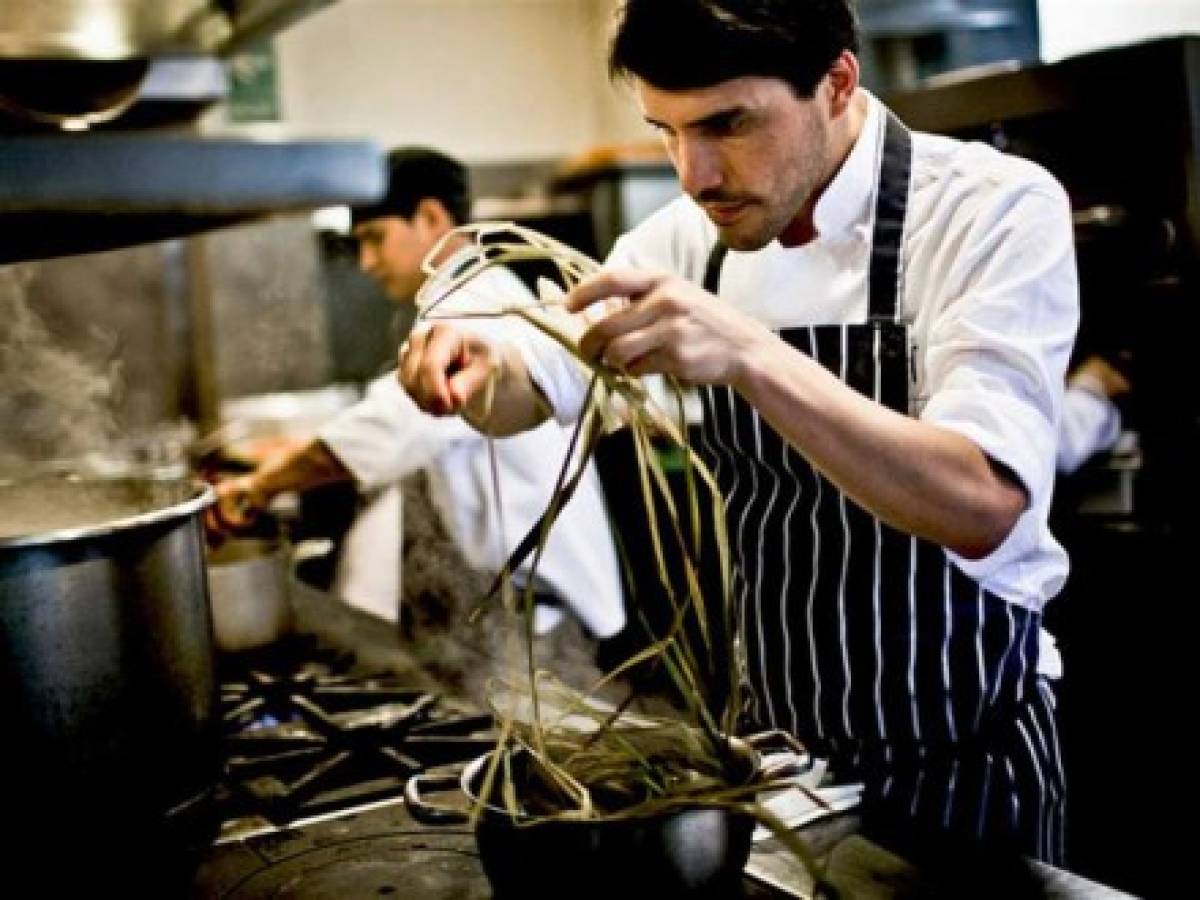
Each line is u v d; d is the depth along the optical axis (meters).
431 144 5.54
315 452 2.80
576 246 5.26
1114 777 2.82
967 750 1.63
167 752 1.35
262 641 2.18
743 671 1.75
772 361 1.19
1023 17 4.21
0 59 2.04
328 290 4.82
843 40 1.38
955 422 1.31
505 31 5.57
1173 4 4.33
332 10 5.30
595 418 1.23
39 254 1.75
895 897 1.20
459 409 1.50
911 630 1.61
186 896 1.30
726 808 1.07
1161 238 2.65
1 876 1.28
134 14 2.02
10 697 1.25
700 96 1.32
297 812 1.49
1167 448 2.71
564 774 1.16
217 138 1.16
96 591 1.29
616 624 3.01
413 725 1.73
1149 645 2.72
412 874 1.33
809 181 1.42
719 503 1.23
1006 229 1.45
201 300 4.42
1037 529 1.54
